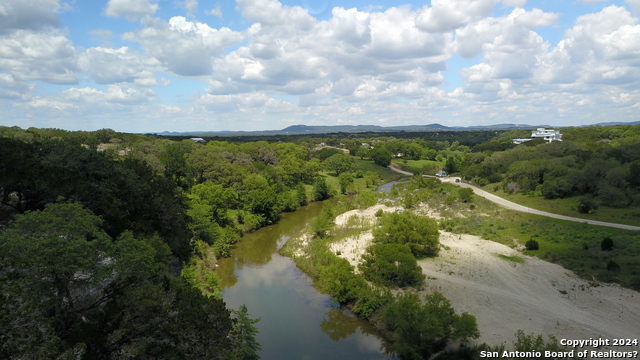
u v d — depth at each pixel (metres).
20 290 14.57
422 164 183.38
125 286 19.97
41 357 13.15
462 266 48.22
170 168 80.12
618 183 75.56
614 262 43.41
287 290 45.53
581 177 81.19
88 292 20.06
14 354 12.80
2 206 33.19
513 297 38.94
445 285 42.41
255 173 95.50
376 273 43.94
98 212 34.34
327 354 32.47
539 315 34.84
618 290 38.72
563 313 35.00
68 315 18.38
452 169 150.88
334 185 128.50
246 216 74.56
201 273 45.66
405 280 42.84
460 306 37.16
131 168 49.47
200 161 90.06
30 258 16.22
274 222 81.00
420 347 29.41
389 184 138.38
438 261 50.19
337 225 71.25
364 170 162.62
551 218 68.88
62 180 33.88
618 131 159.00
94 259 19.11
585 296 38.09
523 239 58.69
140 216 40.22
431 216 77.62
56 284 17.22
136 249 22.58
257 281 48.31
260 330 36.44
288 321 38.19
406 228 53.31
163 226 42.53
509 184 97.69
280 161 127.69
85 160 39.47
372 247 46.47
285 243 64.75
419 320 29.73
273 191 86.25
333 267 43.12
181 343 19.02
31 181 31.03
